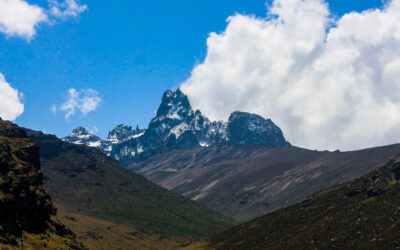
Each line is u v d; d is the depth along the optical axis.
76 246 184.25
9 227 157.75
